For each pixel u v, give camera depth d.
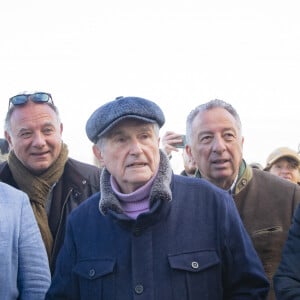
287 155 4.65
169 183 2.08
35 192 3.02
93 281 2.05
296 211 2.13
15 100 3.04
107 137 2.08
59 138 3.13
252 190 2.85
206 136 2.83
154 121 2.06
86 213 2.26
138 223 2.01
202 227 2.08
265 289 2.04
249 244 2.12
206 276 1.99
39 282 2.32
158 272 1.99
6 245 2.25
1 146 3.89
